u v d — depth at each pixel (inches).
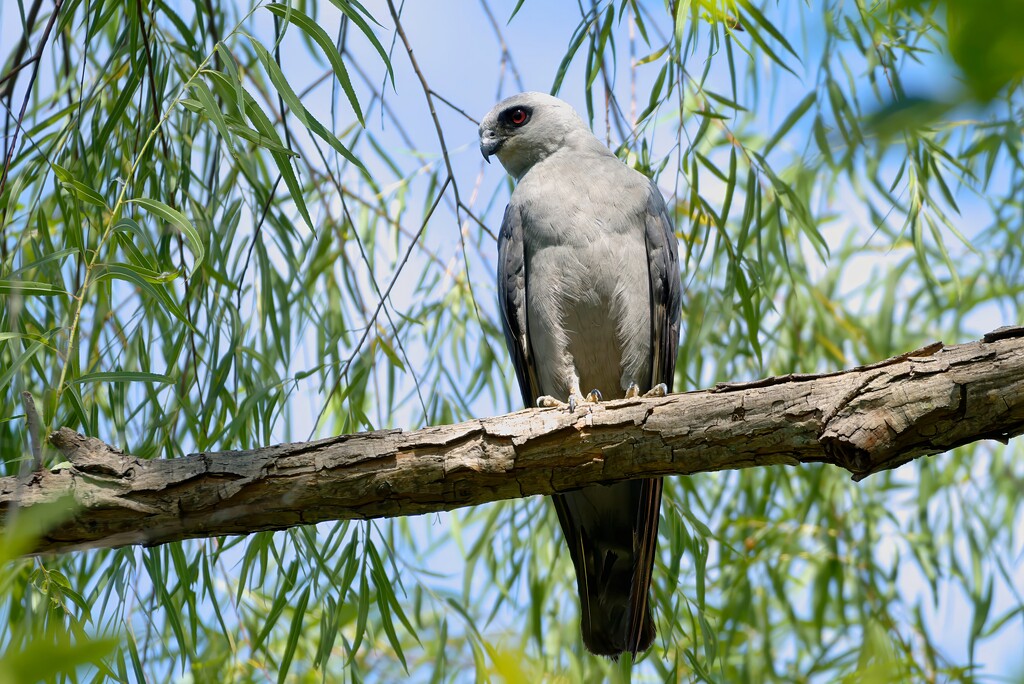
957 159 326.3
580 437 201.3
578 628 315.3
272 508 199.6
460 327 329.1
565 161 309.1
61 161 252.2
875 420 183.3
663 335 299.6
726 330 334.3
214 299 270.1
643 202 295.0
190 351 273.1
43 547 196.1
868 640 312.2
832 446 185.3
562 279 292.2
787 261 302.2
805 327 359.9
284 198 313.1
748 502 350.3
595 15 267.4
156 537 198.2
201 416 258.5
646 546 261.1
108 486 195.0
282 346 285.9
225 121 219.0
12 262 241.4
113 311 281.4
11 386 245.9
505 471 203.0
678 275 305.9
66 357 198.4
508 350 318.7
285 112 282.2
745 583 327.9
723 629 325.7
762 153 332.2
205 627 288.5
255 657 310.0
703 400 198.4
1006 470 354.0
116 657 232.4
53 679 189.6
